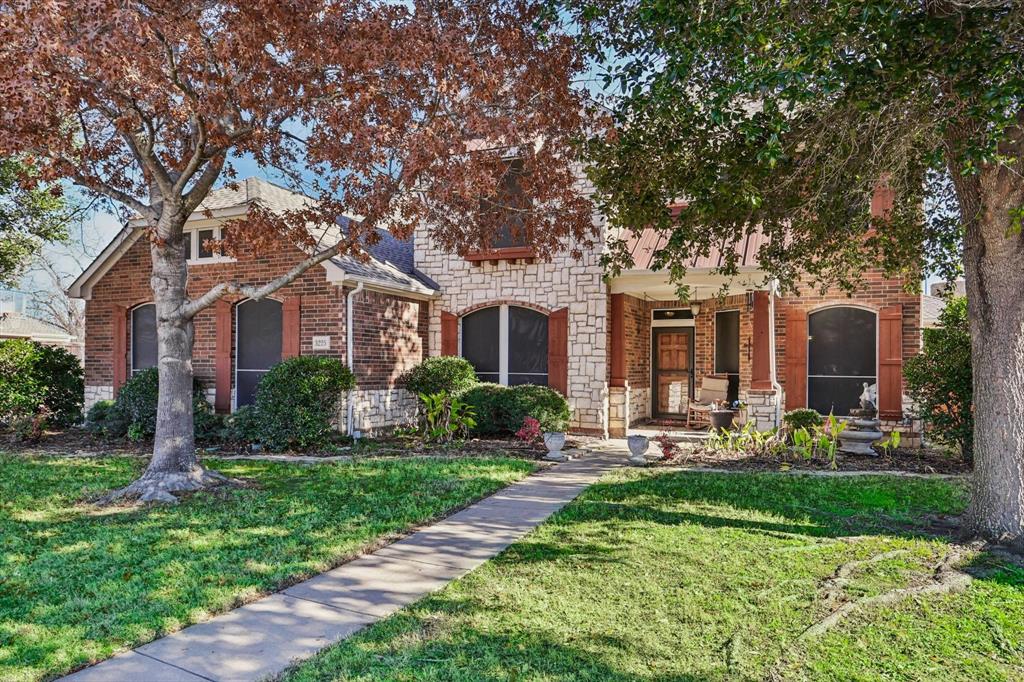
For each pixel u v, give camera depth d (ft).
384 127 21.11
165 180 25.55
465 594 14.20
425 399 38.04
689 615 13.01
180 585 14.66
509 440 39.37
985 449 18.53
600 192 27.22
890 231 28.12
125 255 45.96
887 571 15.58
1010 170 16.02
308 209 29.55
